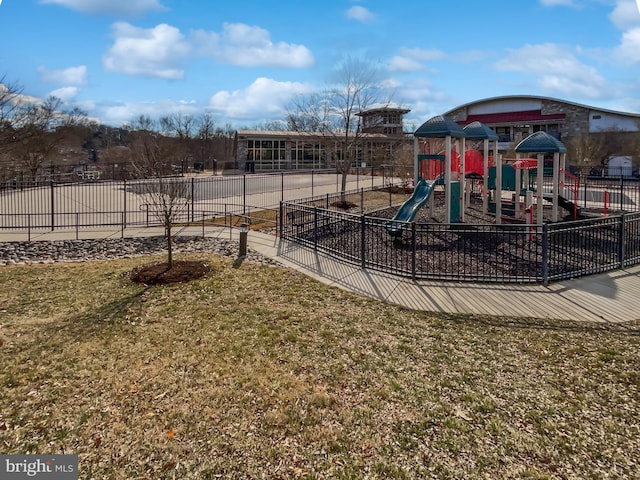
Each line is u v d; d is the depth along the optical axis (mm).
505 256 10281
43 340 5441
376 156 37906
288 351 5195
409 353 5160
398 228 10336
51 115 33094
